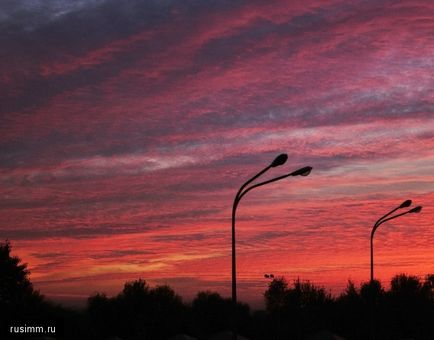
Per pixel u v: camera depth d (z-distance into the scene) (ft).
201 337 229.25
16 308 176.86
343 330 246.88
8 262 222.69
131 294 235.81
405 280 250.16
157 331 230.48
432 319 245.45
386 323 242.37
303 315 256.52
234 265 85.35
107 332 226.38
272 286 274.98
